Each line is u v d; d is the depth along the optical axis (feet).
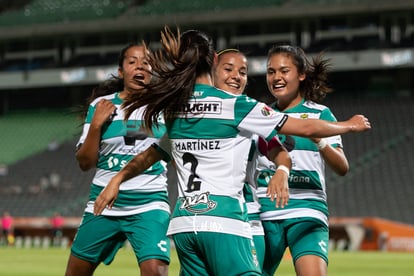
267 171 74.79
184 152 59.11
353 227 328.29
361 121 59.88
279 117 58.34
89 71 531.09
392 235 325.62
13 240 387.96
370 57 470.39
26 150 513.04
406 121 458.91
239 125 58.23
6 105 576.20
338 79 503.20
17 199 456.86
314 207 74.23
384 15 488.02
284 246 75.15
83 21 528.22
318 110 75.66
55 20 551.18
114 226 76.48
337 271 184.14
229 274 56.54
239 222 57.57
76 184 464.24
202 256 58.23
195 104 58.75
